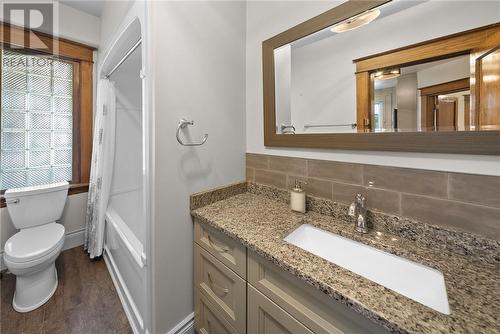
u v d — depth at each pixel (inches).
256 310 33.9
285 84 48.9
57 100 84.3
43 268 58.0
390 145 34.5
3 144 74.2
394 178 34.9
